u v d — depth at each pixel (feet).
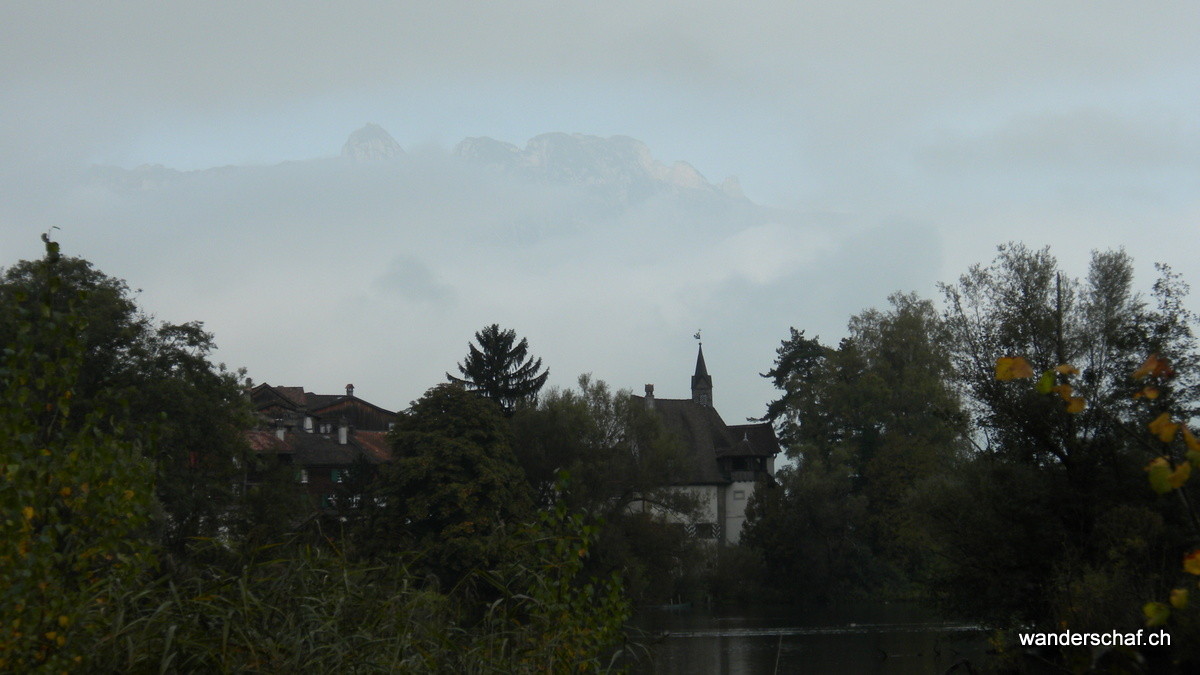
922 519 196.13
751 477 617.21
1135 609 139.64
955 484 199.62
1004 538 181.16
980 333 197.98
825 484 447.42
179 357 287.07
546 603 72.02
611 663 76.69
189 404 270.67
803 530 447.83
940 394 431.43
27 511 43.06
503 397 474.08
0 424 44.21
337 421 572.51
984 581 184.34
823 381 490.49
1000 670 167.63
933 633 310.65
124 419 51.55
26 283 231.09
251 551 59.77
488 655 66.59
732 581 450.30
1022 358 32.78
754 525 473.26
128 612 50.67
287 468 305.32
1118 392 168.35
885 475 442.91
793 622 364.99
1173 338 168.45
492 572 76.33
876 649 271.08
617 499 399.44
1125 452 171.01
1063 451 179.63
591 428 390.42
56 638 44.09
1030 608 178.81
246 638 50.98
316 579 60.80
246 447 293.02
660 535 384.06
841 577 446.60
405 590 64.03
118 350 273.95
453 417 319.68
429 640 62.80
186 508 262.88
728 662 255.50
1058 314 186.39
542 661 68.90
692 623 365.81
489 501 308.81
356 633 57.00
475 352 475.31
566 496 359.05
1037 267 192.34
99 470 46.96
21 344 46.47
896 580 452.35
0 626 42.16
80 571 48.03
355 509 316.60
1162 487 29.89
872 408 463.42
